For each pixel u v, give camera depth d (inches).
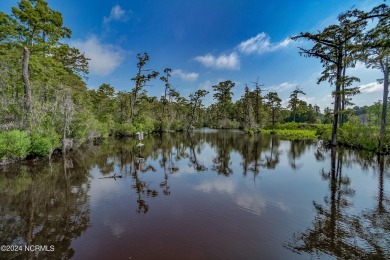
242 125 2460.6
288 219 259.1
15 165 548.4
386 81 781.9
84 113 868.6
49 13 797.9
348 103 1037.8
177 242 209.6
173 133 1847.9
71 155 713.0
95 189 379.6
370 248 199.8
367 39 581.3
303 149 847.7
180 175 478.3
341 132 914.7
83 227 241.9
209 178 451.2
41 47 804.0
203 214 274.4
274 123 2409.0
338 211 280.4
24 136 571.2
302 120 2888.8
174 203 313.0
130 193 358.0
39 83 796.6
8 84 775.7
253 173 490.0
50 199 331.3
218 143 1084.5
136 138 1306.6
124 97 1961.1
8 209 292.7
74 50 1138.7
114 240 214.4
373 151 735.1
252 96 2310.5
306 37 860.0
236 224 246.7
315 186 386.9
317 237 218.4
